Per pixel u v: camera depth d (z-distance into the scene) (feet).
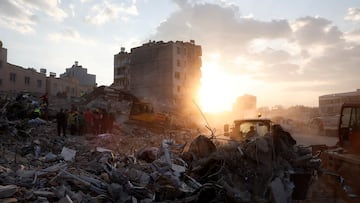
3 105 79.71
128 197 23.54
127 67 243.81
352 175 32.12
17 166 29.96
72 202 20.26
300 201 28.14
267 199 24.81
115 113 114.32
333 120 125.29
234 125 47.26
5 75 151.94
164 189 24.71
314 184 32.50
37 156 38.73
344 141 38.45
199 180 28.02
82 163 32.53
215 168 28.35
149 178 27.61
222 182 25.66
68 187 23.93
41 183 24.29
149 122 95.40
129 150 49.34
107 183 26.12
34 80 177.68
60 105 122.42
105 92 138.21
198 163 30.37
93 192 24.22
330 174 33.06
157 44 216.13
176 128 111.34
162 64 212.02
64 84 210.38
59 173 25.70
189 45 221.05
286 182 26.27
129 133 80.38
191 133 103.30
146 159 38.73
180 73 211.61
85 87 247.29
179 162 33.78
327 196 29.45
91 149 46.21
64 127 61.52
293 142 30.68
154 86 213.25
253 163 26.84
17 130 54.08
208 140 33.96
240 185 25.89
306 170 28.25
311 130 140.36
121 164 33.42
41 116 81.41
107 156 35.37
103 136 60.70
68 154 37.37
